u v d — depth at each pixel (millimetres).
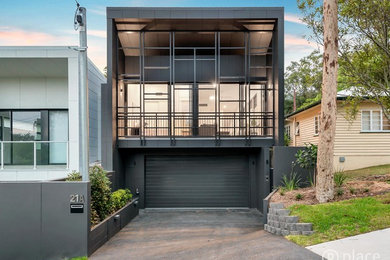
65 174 9523
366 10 7906
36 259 5062
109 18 10289
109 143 9922
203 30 11219
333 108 6707
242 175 11297
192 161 11328
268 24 10859
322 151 6742
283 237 5652
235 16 10359
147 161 11336
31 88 11828
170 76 11109
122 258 5047
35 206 5117
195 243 6125
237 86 12328
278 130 10188
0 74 11375
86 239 5117
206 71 12328
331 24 6734
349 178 9312
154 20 10461
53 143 9781
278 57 10312
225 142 10547
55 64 10273
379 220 5320
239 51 12781
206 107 12195
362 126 12797
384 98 8914
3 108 11727
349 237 4953
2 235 5059
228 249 5230
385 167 11812
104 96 10125
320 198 6688
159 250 5574
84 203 5152
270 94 11609
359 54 8672
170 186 11281
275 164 8945
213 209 11086
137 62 12328
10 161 9523
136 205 9953
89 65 11984
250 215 9875
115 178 9984
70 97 9680
